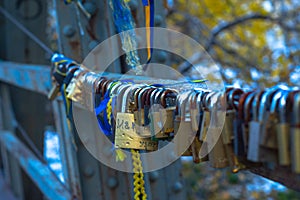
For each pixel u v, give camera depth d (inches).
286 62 199.9
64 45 67.3
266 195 159.0
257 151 27.6
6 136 138.9
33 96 140.9
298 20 204.8
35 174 102.2
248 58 207.2
